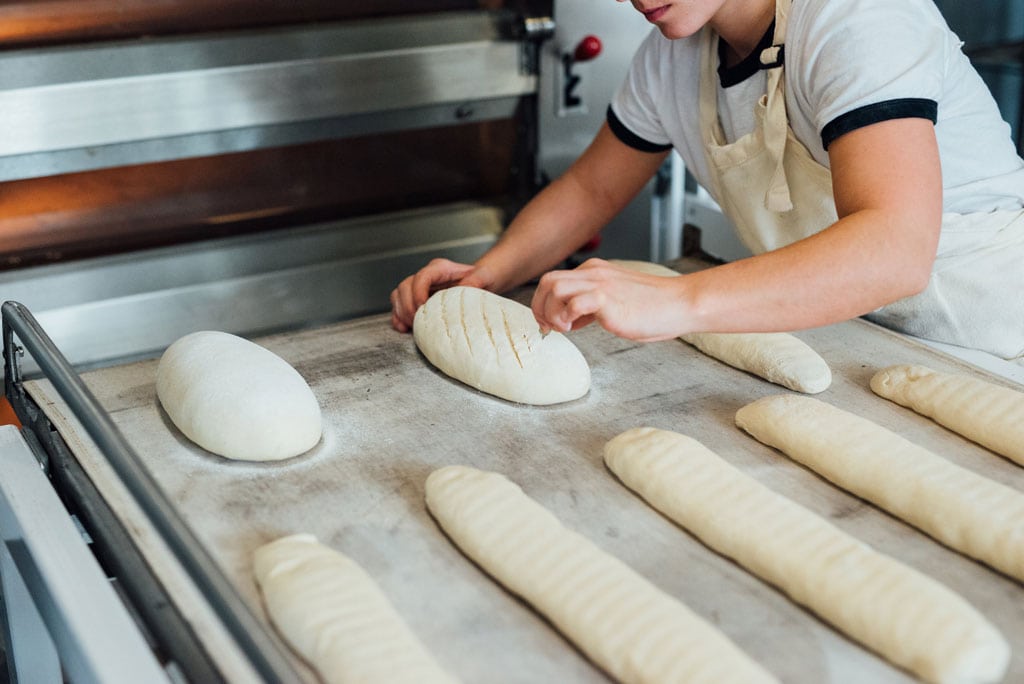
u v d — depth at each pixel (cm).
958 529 88
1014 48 239
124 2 161
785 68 116
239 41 165
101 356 173
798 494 99
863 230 98
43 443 112
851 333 134
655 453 100
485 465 105
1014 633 79
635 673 75
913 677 75
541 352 119
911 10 107
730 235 196
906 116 100
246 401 106
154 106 161
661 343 134
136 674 76
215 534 94
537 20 184
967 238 127
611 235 214
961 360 124
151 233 180
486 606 85
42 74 152
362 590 83
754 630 81
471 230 201
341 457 107
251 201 186
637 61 144
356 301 193
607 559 86
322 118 176
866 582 81
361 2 178
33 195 166
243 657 76
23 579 101
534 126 197
